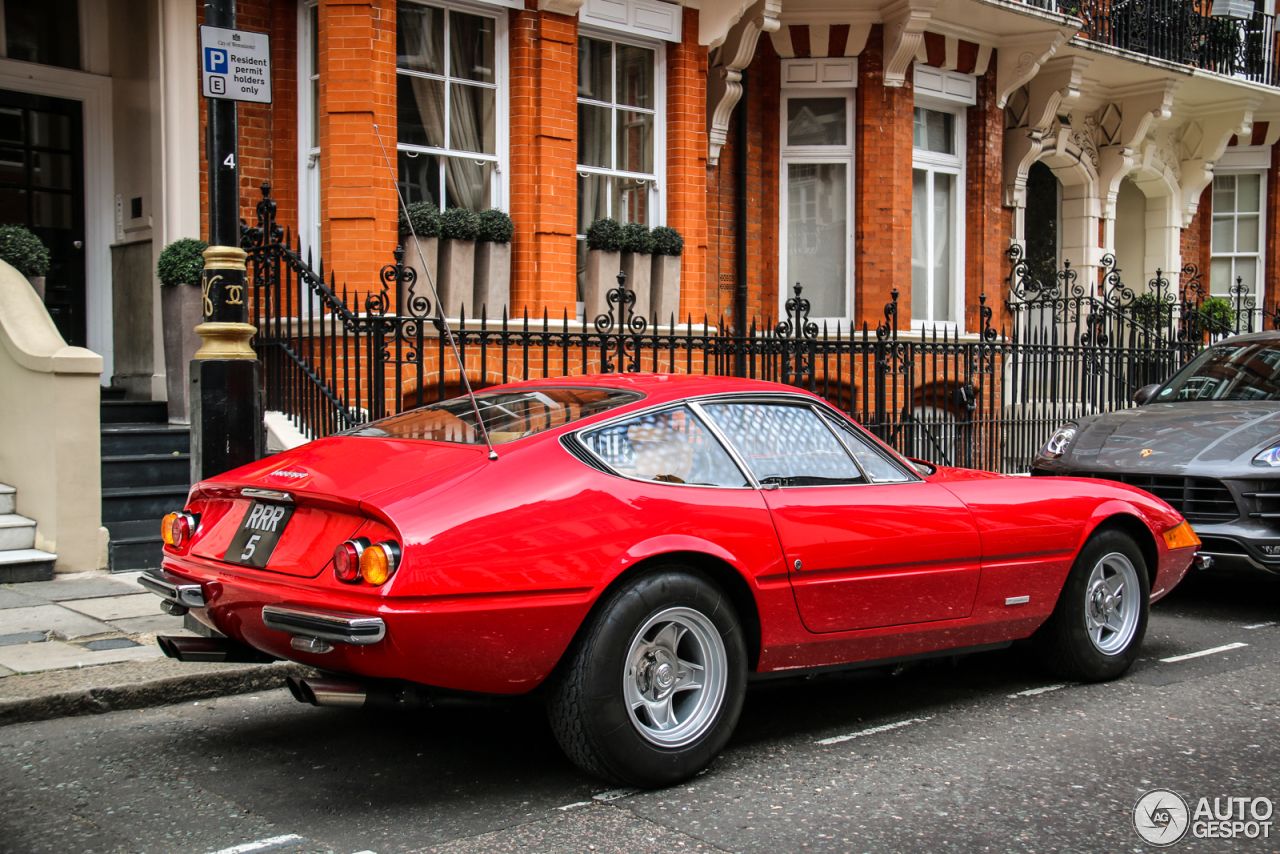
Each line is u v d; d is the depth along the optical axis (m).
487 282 10.37
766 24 12.50
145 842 3.91
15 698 5.18
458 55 10.50
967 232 15.13
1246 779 4.58
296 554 4.25
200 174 10.13
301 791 4.40
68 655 5.87
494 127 10.69
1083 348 13.16
